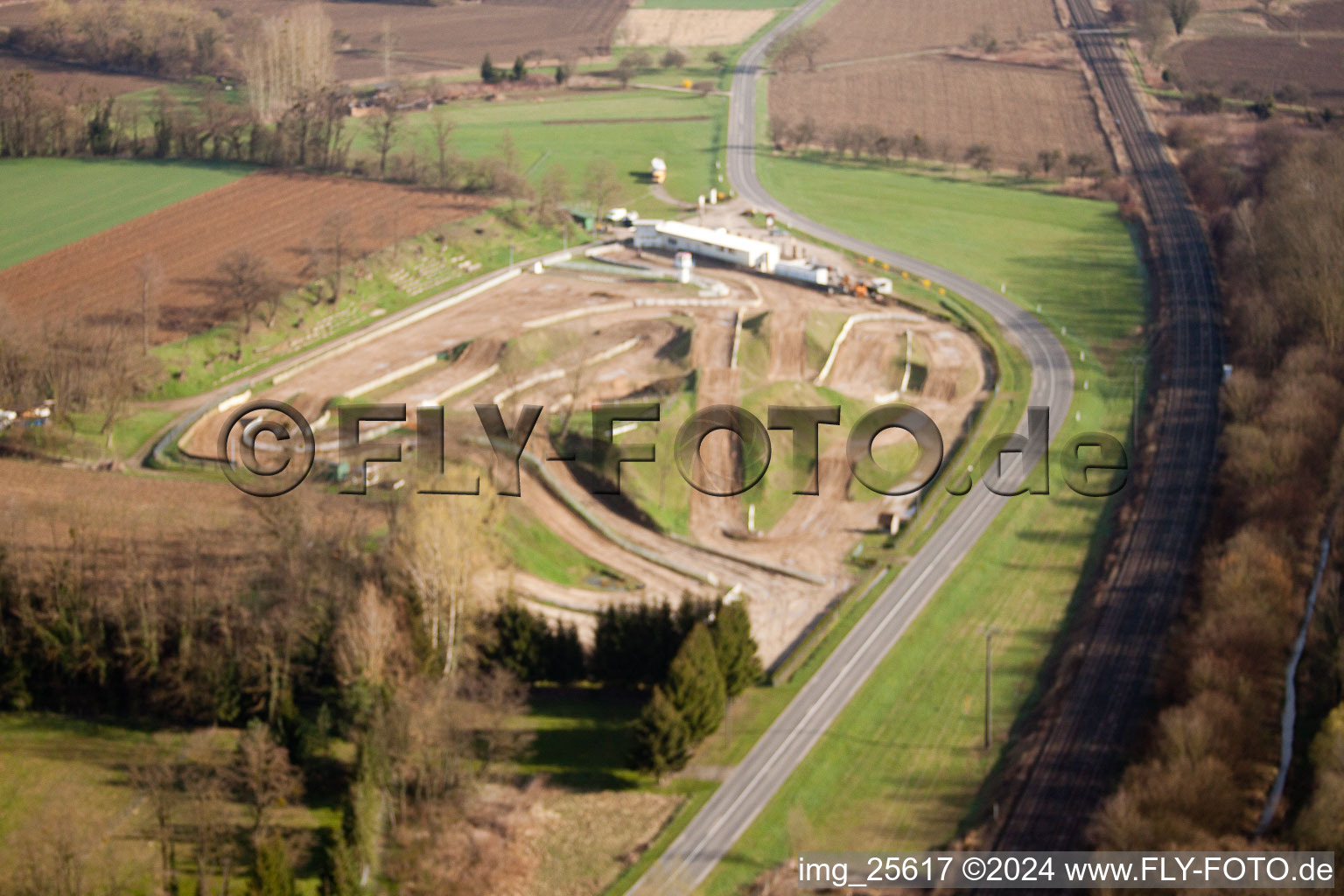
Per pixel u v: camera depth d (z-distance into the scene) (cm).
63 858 10825
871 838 12044
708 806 12425
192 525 14938
